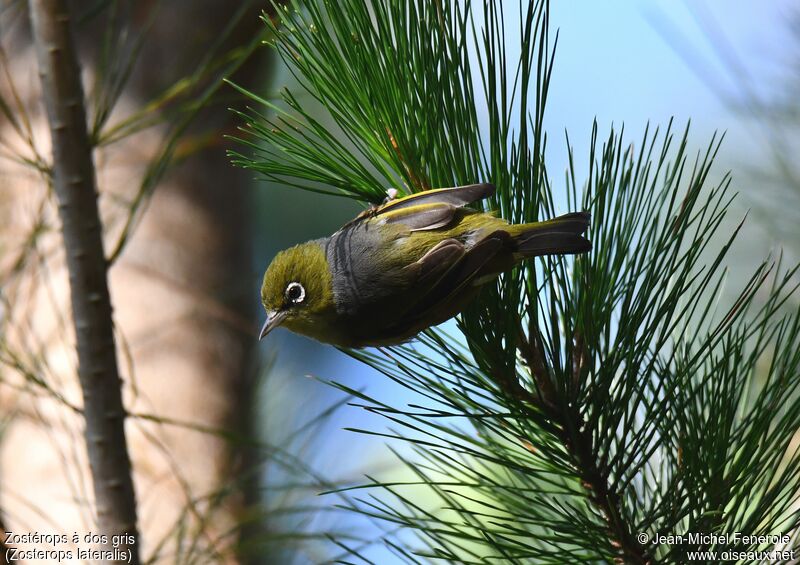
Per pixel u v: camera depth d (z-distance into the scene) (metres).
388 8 6.94
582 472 6.31
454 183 6.98
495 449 6.74
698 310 10.56
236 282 11.41
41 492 9.84
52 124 7.65
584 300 6.43
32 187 9.81
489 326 6.62
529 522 6.32
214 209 11.53
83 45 11.14
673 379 6.41
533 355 6.65
